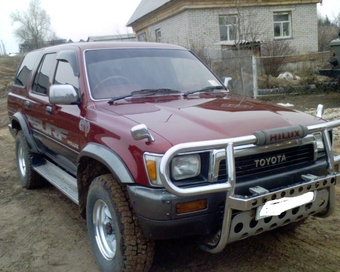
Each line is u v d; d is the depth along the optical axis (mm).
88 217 3469
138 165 2785
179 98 3854
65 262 3672
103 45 4266
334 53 12391
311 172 3117
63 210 4930
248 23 18562
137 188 2781
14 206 5137
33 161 5449
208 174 2721
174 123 2992
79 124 3646
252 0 19281
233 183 2693
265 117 3174
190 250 3727
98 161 3305
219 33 18938
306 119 3328
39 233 4305
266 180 2879
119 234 2990
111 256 3277
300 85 14500
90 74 3889
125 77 3992
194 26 18594
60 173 4801
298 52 19016
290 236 3912
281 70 17047
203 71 4633
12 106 5906
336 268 3316
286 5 19984
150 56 4359
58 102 3625
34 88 5160
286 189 2818
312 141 3141
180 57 4590
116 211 2998
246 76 14211
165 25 20719
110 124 3195
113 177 3176
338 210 4461
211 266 3451
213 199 2734
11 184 6074
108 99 3723
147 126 2959
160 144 2707
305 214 3113
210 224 2797
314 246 3695
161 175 2541
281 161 3025
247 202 2619
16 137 5824
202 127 2914
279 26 20312
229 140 2703
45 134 4648
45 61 5051
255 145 2836
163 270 3410
